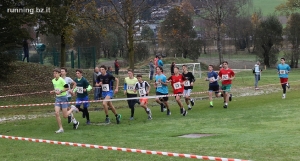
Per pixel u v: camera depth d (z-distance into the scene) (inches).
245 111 713.0
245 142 424.8
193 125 578.2
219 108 784.3
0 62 1072.8
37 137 514.0
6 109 910.4
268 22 2311.8
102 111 836.0
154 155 378.0
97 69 951.0
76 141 472.1
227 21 2637.8
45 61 1494.8
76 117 723.4
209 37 2539.4
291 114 647.8
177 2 1549.0
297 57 2313.0
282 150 376.8
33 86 1114.1
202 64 2048.5
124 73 1787.6
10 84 1101.7
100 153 396.8
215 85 807.7
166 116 699.4
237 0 2605.8
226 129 529.7
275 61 2304.4
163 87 724.7
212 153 373.4
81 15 1305.4
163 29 1945.1
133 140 468.4
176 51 2412.6
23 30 1076.5
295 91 1123.9
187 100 781.3
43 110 895.7
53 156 391.5
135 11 1376.7
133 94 674.8
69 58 1576.0
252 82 1485.0
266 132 491.5
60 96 560.4
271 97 961.5
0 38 1063.6
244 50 3435.0
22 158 387.9
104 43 2486.5
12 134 552.7
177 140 457.7
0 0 1008.9
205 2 2241.6
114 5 1341.0
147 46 2385.6
